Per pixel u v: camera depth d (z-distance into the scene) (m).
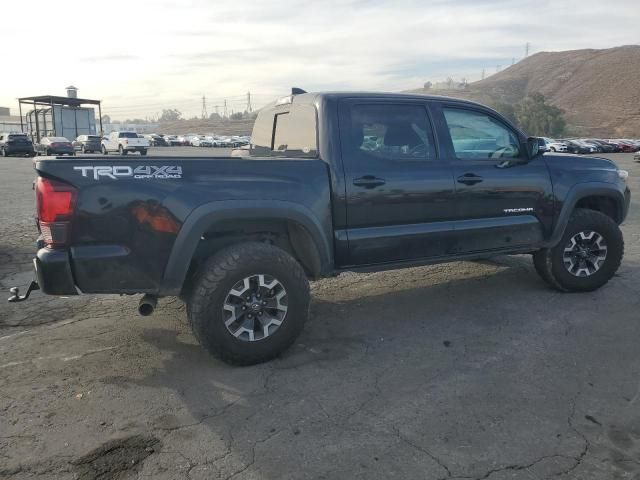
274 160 3.89
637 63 121.81
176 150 50.34
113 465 2.74
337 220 4.14
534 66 166.88
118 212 3.45
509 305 5.13
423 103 4.58
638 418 3.14
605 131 92.69
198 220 3.61
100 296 5.52
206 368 3.85
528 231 5.02
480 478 2.62
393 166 4.32
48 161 3.34
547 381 3.60
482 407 3.28
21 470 2.70
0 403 3.36
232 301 3.73
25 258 7.05
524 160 5.02
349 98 4.29
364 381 3.64
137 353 4.11
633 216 10.48
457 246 4.70
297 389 3.53
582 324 4.62
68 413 3.24
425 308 5.10
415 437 2.97
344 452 2.84
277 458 2.79
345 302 5.31
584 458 2.77
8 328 4.62
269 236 4.25
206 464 2.75
